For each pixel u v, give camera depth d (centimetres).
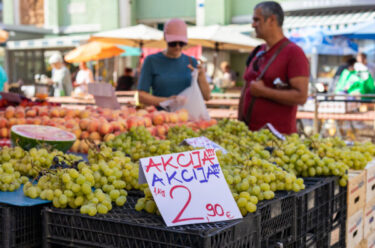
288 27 973
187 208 152
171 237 139
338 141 266
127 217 153
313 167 214
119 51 1152
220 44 1044
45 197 162
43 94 689
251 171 176
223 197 159
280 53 342
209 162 168
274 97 338
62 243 154
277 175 177
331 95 668
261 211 161
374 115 734
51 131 274
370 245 268
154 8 1617
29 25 1731
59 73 1061
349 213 227
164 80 407
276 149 235
